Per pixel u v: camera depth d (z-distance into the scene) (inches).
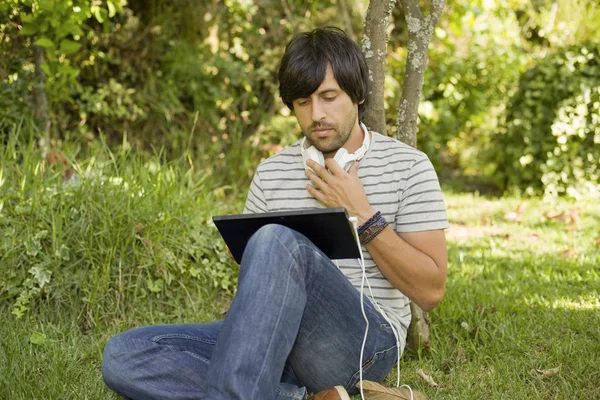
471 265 201.2
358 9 360.8
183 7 321.7
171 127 308.5
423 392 123.3
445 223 104.7
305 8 348.5
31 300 153.8
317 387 106.5
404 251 100.3
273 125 323.9
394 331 105.5
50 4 202.8
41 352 135.9
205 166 301.9
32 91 259.4
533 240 233.3
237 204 245.1
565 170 316.5
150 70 306.3
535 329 146.3
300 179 110.2
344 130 104.7
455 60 374.6
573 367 128.0
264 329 89.7
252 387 87.5
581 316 152.1
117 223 164.9
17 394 118.3
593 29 419.5
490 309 157.8
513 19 430.0
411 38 143.9
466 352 138.9
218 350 90.0
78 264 160.6
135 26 299.0
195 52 320.8
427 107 357.1
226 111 326.0
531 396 117.7
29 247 155.9
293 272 93.4
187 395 101.0
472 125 399.5
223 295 172.9
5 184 169.6
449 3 322.0
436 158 374.3
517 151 324.2
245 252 95.0
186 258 170.6
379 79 140.6
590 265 197.5
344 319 100.3
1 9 224.7
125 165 190.5
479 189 357.1
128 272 162.6
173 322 158.4
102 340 143.6
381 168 106.9
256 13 345.4
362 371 105.1
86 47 291.1
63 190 167.9
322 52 102.3
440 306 158.2
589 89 313.6
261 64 345.1
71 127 286.0
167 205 177.9
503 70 379.6
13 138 195.8
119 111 288.4
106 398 120.3
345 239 97.8
